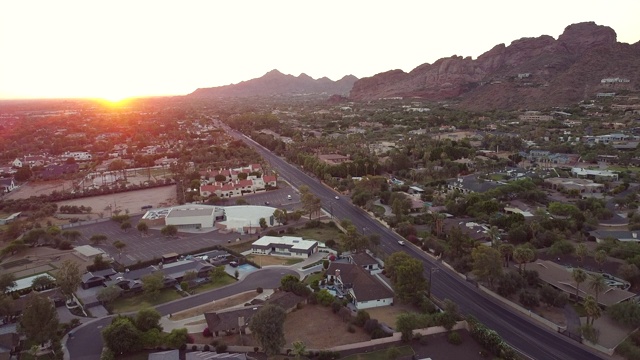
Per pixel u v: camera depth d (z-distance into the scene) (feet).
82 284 473.26
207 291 459.73
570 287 419.54
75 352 352.08
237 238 624.18
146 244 609.83
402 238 599.16
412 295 413.39
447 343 357.61
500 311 407.85
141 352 349.61
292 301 415.23
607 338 348.18
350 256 529.04
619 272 440.45
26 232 641.40
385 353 343.67
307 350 339.77
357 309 416.26
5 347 350.02
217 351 342.85
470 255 493.77
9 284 449.89
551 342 356.38
